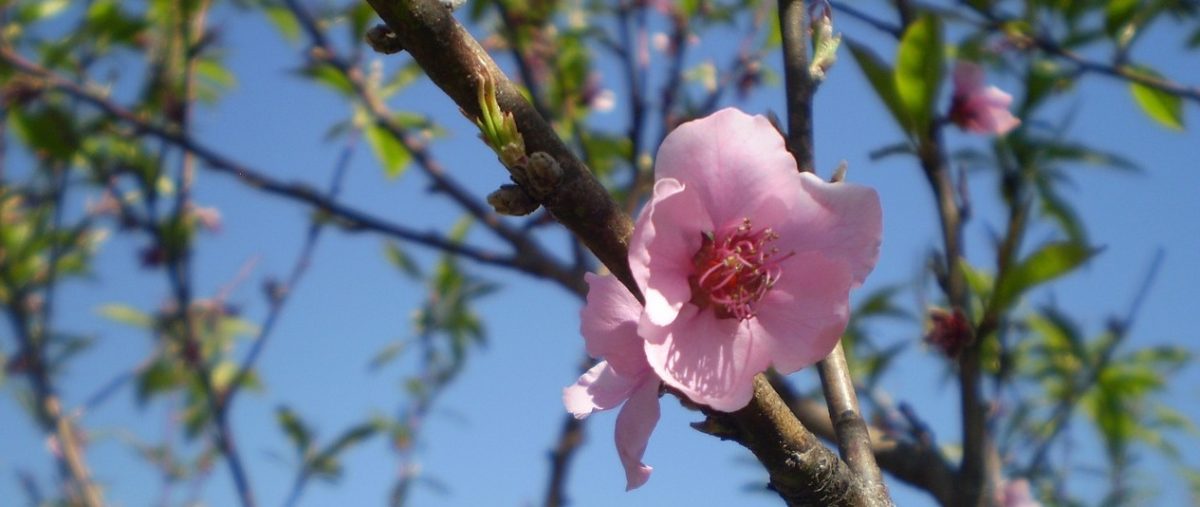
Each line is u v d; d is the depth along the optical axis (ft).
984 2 1.67
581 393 0.78
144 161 2.15
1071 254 1.06
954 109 1.37
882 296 1.72
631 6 2.20
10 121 2.10
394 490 2.17
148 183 2.08
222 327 2.41
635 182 1.99
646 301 0.71
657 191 0.72
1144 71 1.79
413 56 0.68
